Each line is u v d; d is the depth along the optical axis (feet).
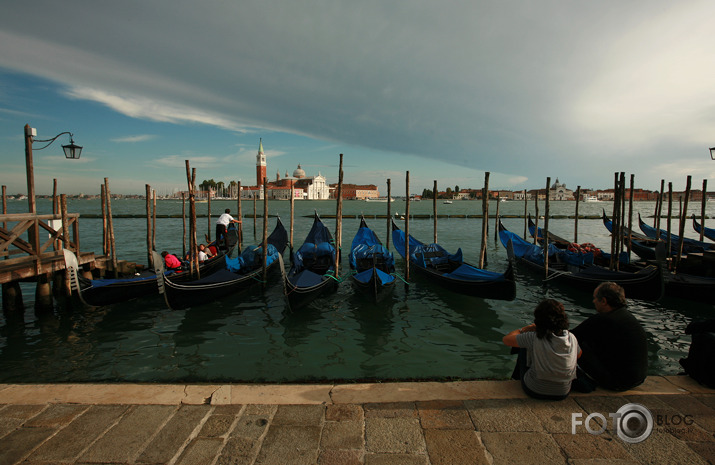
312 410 10.57
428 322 26.23
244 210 244.42
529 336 11.03
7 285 27.22
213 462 8.55
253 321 26.53
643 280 27.66
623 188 38.22
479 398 11.06
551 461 8.49
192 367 19.45
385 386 11.80
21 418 10.25
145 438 9.44
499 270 45.34
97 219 135.03
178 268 34.55
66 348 21.84
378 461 8.54
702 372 11.51
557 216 156.76
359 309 29.14
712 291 27.40
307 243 44.37
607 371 11.21
